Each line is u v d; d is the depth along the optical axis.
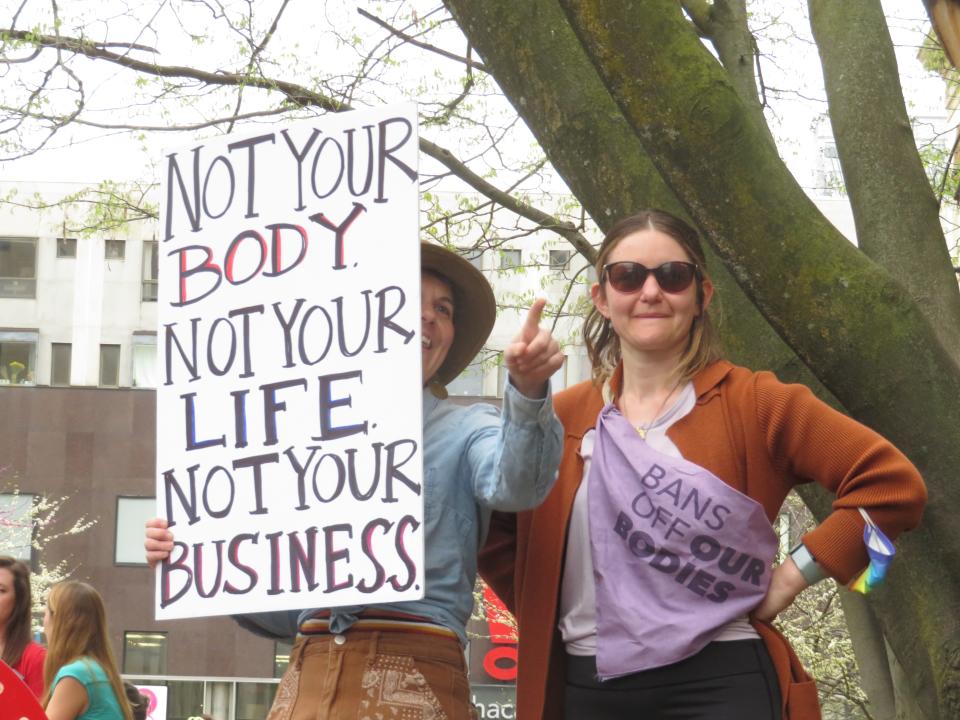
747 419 2.88
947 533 3.47
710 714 2.76
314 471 2.96
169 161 3.27
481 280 3.22
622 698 2.85
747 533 2.79
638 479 2.86
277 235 3.12
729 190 3.44
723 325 3.96
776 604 2.81
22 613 5.51
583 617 2.92
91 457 29.44
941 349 3.46
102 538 29.11
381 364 2.94
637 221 3.02
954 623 3.57
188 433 3.11
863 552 2.78
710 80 3.42
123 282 31.89
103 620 5.07
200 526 3.05
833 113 4.89
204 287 3.17
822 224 3.49
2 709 3.79
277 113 8.70
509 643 26.77
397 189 3.02
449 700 2.87
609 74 3.51
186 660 28.38
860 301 3.43
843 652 14.66
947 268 4.64
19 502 29.08
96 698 4.91
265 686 28.23
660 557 2.81
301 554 2.93
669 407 2.94
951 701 3.54
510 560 3.29
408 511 2.85
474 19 4.16
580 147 4.04
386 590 2.82
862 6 4.94
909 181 4.71
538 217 8.58
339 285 3.02
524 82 4.11
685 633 2.76
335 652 2.86
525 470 2.67
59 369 31.59
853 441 2.79
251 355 3.09
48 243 31.64
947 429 3.41
